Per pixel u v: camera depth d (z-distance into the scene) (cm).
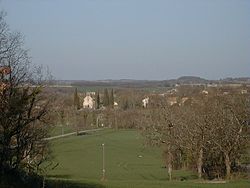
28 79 3127
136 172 7569
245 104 6366
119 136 13600
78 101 16988
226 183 5350
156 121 7325
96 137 13400
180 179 6431
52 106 3553
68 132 14350
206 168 6712
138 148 11156
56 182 4481
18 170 3222
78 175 6975
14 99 2964
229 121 6269
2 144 2988
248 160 6744
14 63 3042
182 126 6819
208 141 6412
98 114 16512
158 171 7662
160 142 7225
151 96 13275
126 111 16062
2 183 2941
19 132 3027
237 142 6188
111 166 8388
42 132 3288
